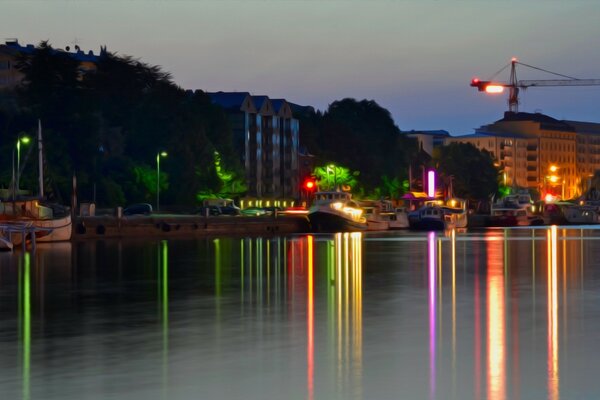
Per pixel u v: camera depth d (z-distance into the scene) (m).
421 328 59.31
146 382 45.19
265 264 113.44
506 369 47.16
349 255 130.88
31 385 44.72
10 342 55.44
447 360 49.34
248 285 87.06
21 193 184.88
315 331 58.50
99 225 180.12
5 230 141.00
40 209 163.50
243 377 46.03
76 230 175.38
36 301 75.69
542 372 46.44
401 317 64.19
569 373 46.28
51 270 105.69
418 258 123.88
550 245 159.50
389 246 155.38
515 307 69.25
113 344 54.53
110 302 74.56
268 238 188.12
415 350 52.00
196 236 196.88
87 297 78.31
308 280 91.44
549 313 65.81
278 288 84.06
